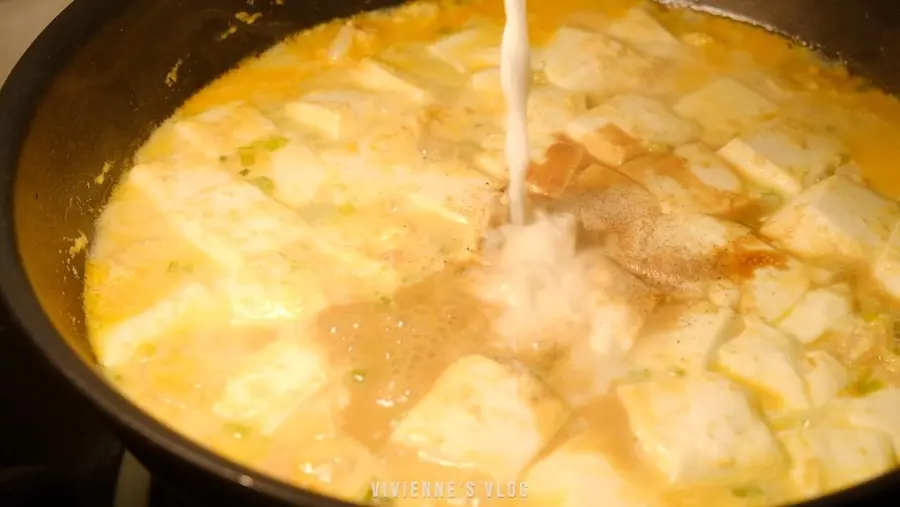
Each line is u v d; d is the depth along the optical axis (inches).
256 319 19.7
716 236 20.4
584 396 18.9
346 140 21.9
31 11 22.9
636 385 18.9
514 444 18.3
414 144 21.6
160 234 20.8
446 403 18.6
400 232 20.6
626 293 19.6
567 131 21.9
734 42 24.0
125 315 20.0
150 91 22.3
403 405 18.9
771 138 21.7
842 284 19.9
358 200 21.0
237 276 20.0
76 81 20.6
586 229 20.5
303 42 24.0
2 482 19.9
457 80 23.0
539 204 20.8
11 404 21.2
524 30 20.4
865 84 23.2
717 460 18.2
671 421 18.5
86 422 21.2
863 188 20.9
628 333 19.3
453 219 20.8
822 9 23.5
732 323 19.5
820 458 18.3
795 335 19.4
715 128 22.2
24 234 18.7
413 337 19.4
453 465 18.3
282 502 16.3
